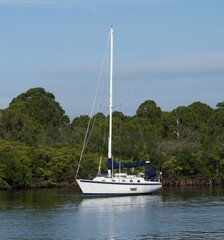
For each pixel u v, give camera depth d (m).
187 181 108.06
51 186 104.50
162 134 156.88
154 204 66.19
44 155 105.62
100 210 60.44
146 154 116.31
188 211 59.22
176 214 56.81
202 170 109.31
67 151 109.88
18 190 94.12
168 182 108.25
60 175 105.62
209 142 125.50
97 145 125.12
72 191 89.62
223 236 44.22
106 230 47.34
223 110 167.88
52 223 51.19
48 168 105.00
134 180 77.19
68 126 162.38
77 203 67.44
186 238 43.56
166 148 122.75
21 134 134.00
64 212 58.81
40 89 174.00
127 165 76.75
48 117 164.38
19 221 52.38
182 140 138.00
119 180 75.88
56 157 104.81
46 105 168.62
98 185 73.94
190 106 177.75
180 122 157.38
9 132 136.12
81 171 105.88
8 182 98.06
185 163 108.31
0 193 86.12
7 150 104.25
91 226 49.38
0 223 51.25
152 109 171.12
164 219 53.25
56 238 44.09
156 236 44.50
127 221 52.16
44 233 46.12
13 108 161.75
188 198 74.12
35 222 51.75
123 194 76.06
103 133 132.75
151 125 149.75
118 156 121.00
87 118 165.38
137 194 77.50
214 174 110.31
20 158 100.31
